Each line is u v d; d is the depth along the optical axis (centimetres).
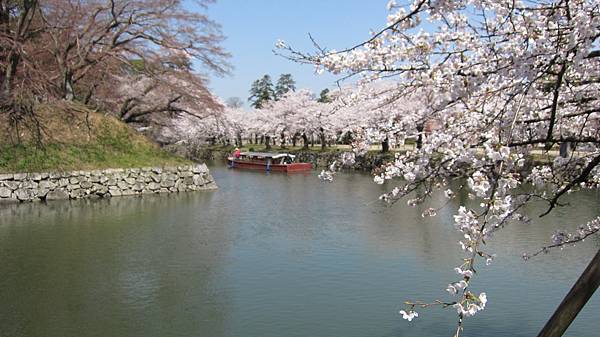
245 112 4594
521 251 906
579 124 393
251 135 4516
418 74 320
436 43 323
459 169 311
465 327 602
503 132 307
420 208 1394
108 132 1794
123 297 701
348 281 764
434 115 335
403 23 307
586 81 333
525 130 351
